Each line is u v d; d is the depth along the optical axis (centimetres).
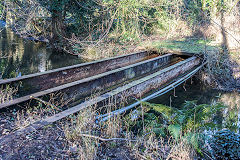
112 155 289
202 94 678
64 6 1073
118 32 1163
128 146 313
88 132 331
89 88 533
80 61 944
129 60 831
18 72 777
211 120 483
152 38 1176
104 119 386
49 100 435
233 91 712
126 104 506
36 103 414
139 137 341
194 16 1248
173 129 319
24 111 391
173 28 1284
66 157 272
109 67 741
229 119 494
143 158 285
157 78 623
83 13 1127
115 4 1053
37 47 1188
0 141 284
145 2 1170
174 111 379
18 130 313
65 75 584
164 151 301
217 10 1018
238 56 820
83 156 269
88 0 1084
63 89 465
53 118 354
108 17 1102
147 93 589
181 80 700
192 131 354
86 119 351
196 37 1139
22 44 1231
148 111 500
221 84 755
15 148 275
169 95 641
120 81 638
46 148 283
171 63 908
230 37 907
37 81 512
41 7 1101
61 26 1098
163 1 1281
